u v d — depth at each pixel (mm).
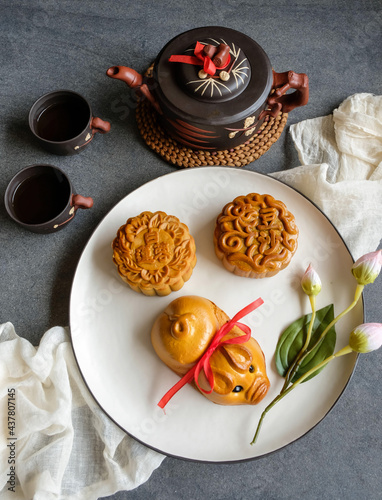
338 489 549
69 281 568
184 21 616
